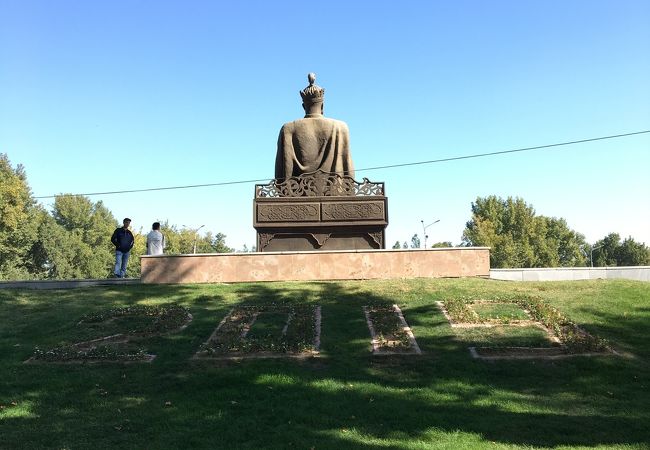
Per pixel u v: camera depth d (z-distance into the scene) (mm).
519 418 6145
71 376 7719
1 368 8078
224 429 5875
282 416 6227
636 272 16750
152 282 13680
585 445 5410
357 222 15469
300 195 15766
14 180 49031
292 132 16594
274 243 15445
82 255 63406
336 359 8297
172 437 5672
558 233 78562
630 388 7152
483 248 13961
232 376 7578
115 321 10391
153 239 15406
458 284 12500
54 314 10805
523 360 8125
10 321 10453
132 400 6855
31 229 52312
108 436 5734
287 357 8359
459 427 5883
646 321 9820
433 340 9039
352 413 6301
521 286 12328
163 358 8422
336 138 16578
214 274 13688
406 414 6262
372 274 13719
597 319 9977
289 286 12734
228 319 10328
